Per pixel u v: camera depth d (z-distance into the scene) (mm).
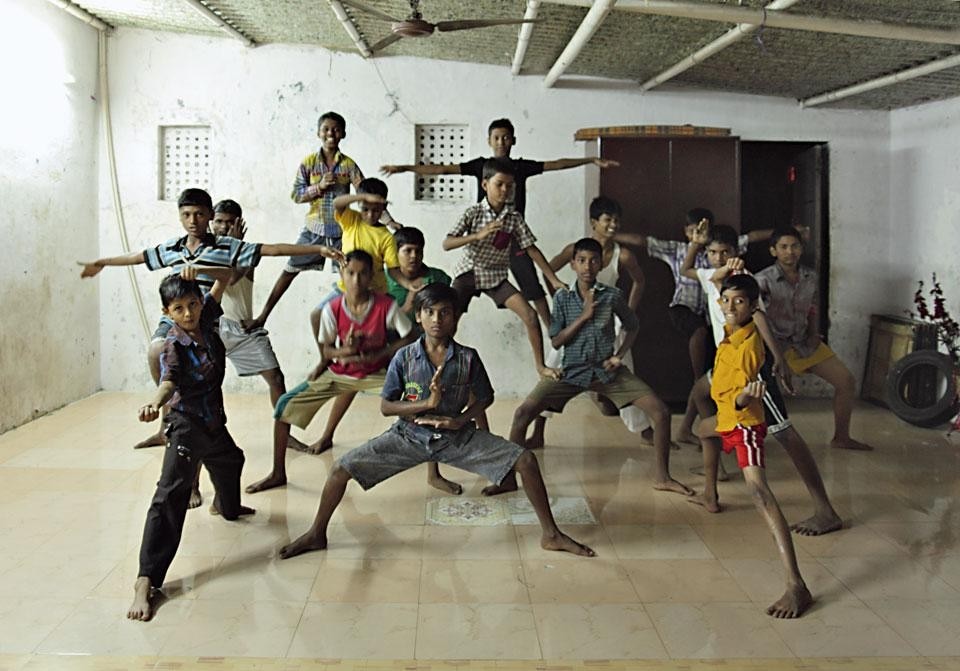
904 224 6645
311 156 5375
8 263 5484
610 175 6082
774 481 4539
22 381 5676
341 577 3250
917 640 2766
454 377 3438
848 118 6789
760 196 7199
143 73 6699
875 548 3566
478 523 3867
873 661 2631
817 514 3783
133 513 3973
